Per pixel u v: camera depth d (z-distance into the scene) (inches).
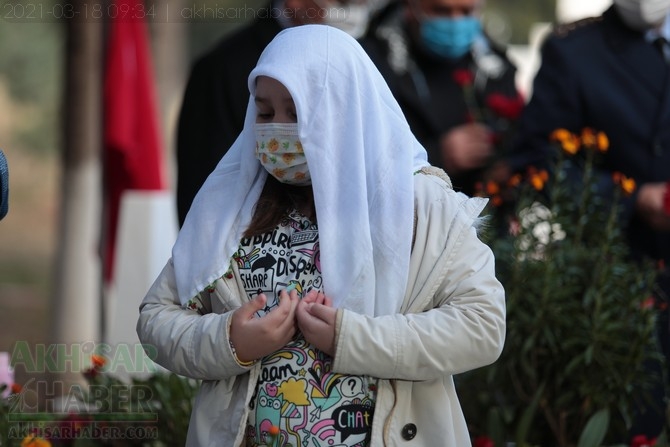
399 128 243.4
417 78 484.7
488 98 476.1
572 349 358.6
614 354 356.8
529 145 422.3
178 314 250.1
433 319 234.1
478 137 450.0
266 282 243.9
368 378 238.2
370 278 235.1
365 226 236.7
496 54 507.8
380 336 230.5
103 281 525.3
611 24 426.0
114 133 505.4
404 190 238.7
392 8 495.2
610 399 358.3
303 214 248.8
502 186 423.2
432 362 232.2
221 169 256.5
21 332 1071.6
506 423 367.9
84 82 799.7
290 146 239.5
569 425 367.6
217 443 242.1
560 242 372.5
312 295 237.3
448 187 250.1
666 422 370.3
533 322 356.8
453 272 240.4
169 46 861.2
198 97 403.5
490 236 377.1
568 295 360.2
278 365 239.6
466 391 371.9
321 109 237.1
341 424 236.5
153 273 466.6
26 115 1723.7
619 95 418.0
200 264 247.6
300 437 236.4
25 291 1268.5
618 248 369.4
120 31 510.0
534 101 424.5
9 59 1605.6
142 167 511.8
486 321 235.3
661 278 403.2
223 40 414.0
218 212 251.4
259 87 241.9
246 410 239.8
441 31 479.5
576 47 423.5
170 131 901.2
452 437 239.5
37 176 1736.0
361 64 241.8
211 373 239.9
